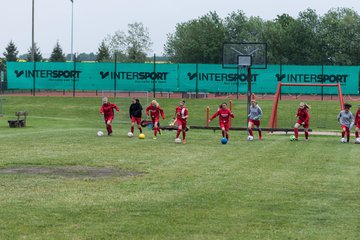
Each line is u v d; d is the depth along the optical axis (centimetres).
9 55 12875
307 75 6706
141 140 3556
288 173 2234
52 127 4894
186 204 1617
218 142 3538
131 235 1283
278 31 10825
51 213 1481
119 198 1691
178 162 2528
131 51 11944
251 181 2030
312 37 10825
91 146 3122
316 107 6588
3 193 1747
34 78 7162
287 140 3831
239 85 6775
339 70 6656
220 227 1365
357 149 3250
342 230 1355
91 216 1455
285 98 7400
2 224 1361
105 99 3847
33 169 2259
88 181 1989
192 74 6831
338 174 2230
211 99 7075
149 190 1828
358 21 10800
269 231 1338
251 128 3797
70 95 7706
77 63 7069
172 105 6719
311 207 1603
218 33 11062
